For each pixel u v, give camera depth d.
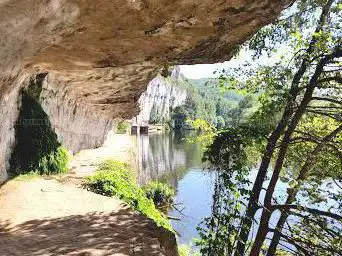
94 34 6.38
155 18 6.00
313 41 8.70
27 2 3.78
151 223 8.23
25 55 5.11
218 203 8.73
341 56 8.33
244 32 7.32
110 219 8.21
